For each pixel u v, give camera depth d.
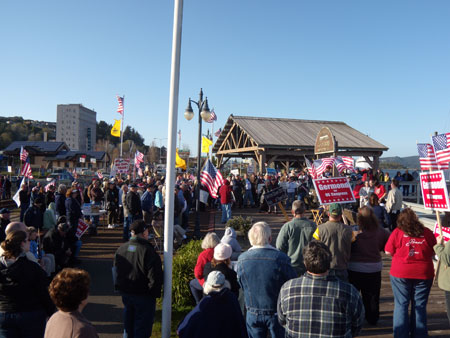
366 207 5.08
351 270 5.08
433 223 9.05
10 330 3.64
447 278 4.20
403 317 4.38
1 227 7.99
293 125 30.55
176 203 11.83
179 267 6.51
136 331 4.28
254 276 3.65
